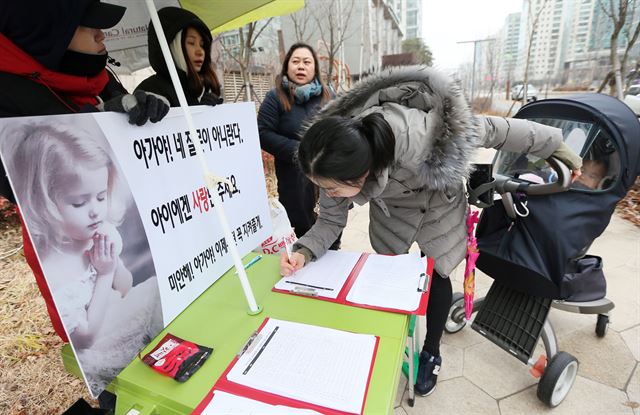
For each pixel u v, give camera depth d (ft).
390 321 2.69
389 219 4.46
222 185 3.32
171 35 4.45
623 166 4.12
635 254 8.02
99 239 2.15
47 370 5.33
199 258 3.07
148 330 2.56
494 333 4.83
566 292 4.52
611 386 4.79
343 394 2.06
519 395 4.75
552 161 3.94
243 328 2.76
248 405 2.04
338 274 3.45
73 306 2.00
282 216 5.56
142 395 2.27
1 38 2.58
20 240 9.54
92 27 2.80
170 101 4.54
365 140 2.77
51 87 2.89
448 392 4.85
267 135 6.50
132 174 2.37
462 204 4.34
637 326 5.82
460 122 3.34
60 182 1.89
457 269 7.88
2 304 6.89
